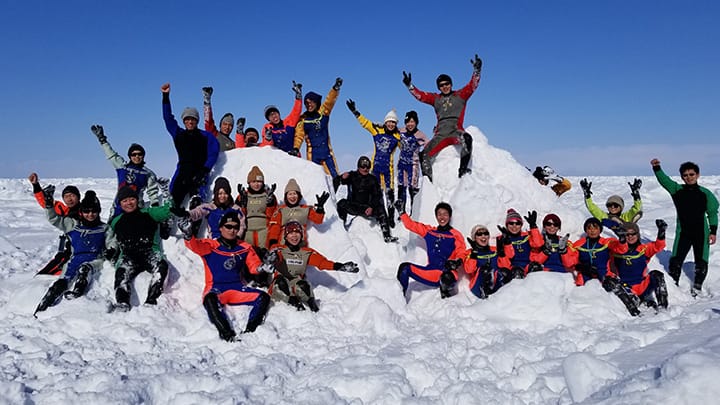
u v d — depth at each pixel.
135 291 4.55
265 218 5.39
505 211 5.67
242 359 3.52
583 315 4.38
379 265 6.16
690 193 5.35
